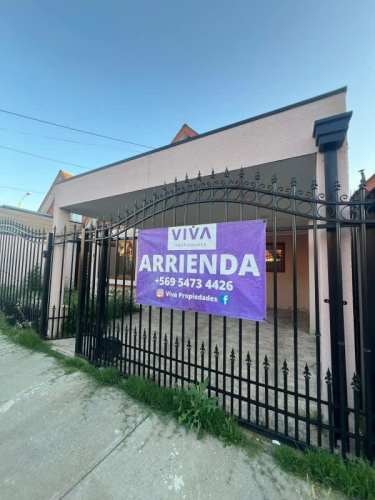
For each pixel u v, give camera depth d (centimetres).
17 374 304
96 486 152
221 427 195
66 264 688
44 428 207
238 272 221
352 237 200
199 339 469
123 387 265
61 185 516
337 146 216
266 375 199
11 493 146
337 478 149
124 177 402
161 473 161
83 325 359
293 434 194
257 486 150
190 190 262
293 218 200
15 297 520
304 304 845
